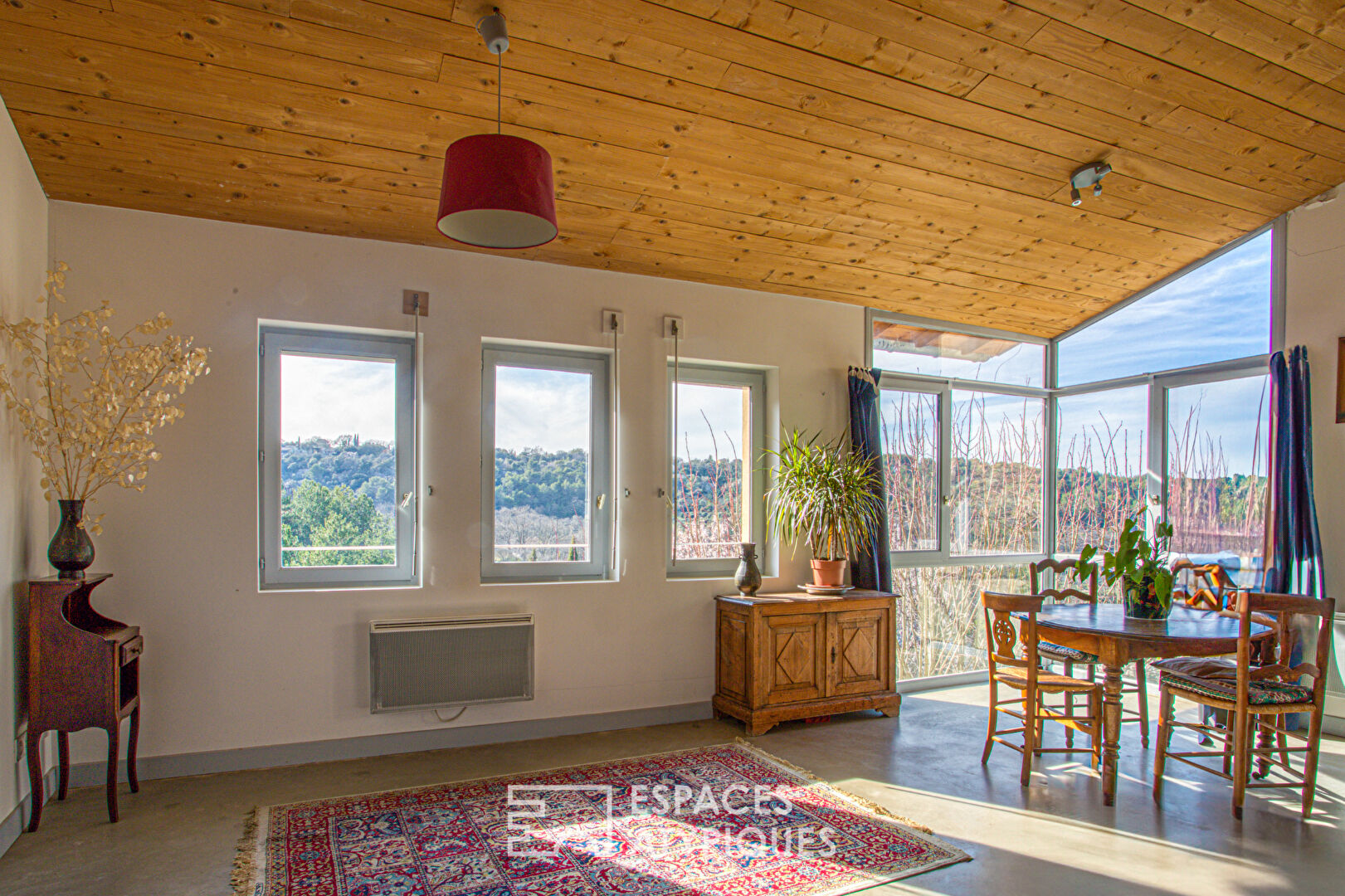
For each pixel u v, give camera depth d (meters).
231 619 3.68
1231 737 3.60
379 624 3.83
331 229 3.92
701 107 3.36
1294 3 3.10
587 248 4.34
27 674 3.09
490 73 3.05
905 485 5.52
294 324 3.93
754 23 2.94
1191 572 5.06
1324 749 4.10
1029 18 3.04
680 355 4.79
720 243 4.43
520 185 2.40
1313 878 2.65
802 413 5.15
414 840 2.91
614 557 4.56
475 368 4.24
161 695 3.56
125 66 2.88
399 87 3.09
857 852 2.83
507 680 4.08
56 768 3.37
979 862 2.76
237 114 3.15
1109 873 2.69
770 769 3.72
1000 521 5.92
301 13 2.71
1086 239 4.77
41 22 2.67
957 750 4.05
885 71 3.25
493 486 4.38
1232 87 3.57
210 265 3.74
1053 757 3.96
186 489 3.64
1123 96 3.55
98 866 2.68
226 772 3.62
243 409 3.76
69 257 3.51
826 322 5.26
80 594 3.27
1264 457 4.77
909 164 3.89
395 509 4.16
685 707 4.63
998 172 4.02
